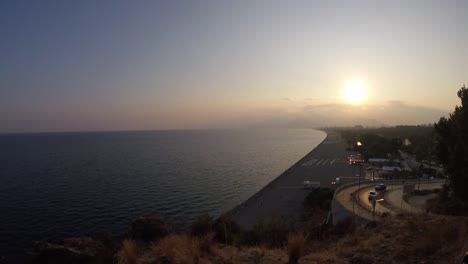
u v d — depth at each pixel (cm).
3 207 4934
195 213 4656
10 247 3272
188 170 9175
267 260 838
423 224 1121
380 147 11144
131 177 7838
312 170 8888
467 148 1783
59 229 3891
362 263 798
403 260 795
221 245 1070
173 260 802
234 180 7644
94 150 16588
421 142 10969
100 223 4138
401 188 4797
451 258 748
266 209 4609
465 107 1817
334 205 3591
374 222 1410
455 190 1856
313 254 931
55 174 8294
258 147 19062
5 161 11462
